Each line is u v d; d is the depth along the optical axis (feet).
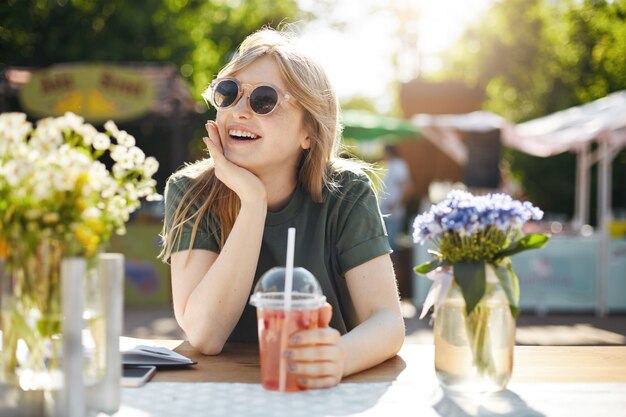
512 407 4.53
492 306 4.73
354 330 5.67
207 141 6.39
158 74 28.89
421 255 28.09
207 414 4.30
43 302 3.88
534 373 5.45
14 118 3.95
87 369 4.00
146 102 26.04
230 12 52.03
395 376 5.37
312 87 6.60
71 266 3.73
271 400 4.62
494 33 63.26
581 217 33.32
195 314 6.11
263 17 55.57
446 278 4.83
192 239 6.68
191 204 6.80
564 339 21.47
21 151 3.82
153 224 28.50
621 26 46.14
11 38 37.86
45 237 3.81
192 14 44.93
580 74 50.83
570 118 31.40
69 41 38.27
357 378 5.29
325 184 6.97
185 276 6.65
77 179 3.81
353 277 6.63
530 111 60.54
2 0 36.76
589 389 4.99
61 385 3.77
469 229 4.70
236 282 6.12
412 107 53.98
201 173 7.02
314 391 4.86
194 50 42.37
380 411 4.42
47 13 37.93
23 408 3.92
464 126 33.24
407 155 47.88
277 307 4.83
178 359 5.52
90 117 26.14
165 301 28.43
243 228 6.17
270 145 6.45
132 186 4.31
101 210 4.05
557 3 56.03
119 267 4.09
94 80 26.04
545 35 59.06
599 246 27.40
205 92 6.87
